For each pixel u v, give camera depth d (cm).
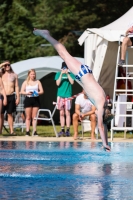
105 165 1659
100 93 1644
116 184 1303
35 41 7119
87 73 1672
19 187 1256
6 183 1313
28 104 2877
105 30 2981
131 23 2914
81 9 7769
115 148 2181
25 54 6775
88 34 3011
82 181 1346
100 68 3014
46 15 8000
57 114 4656
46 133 3209
